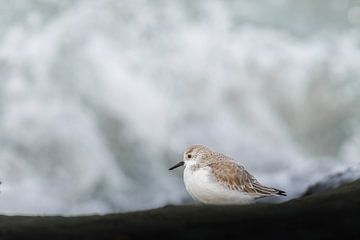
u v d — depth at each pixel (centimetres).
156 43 1836
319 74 1878
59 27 1803
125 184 1666
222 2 1952
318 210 535
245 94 1844
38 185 1614
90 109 1734
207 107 1811
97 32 1811
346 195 600
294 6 2017
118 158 1703
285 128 1841
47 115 1697
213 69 1838
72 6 1839
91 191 1634
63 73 1756
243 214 545
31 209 1519
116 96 1756
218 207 587
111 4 1859
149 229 517
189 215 558
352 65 1900
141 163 1709
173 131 1758
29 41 1781
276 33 1930
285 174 1463
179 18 1886
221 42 1870
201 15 1908
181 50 1841
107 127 1730
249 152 1778
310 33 1961
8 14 1814
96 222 554
